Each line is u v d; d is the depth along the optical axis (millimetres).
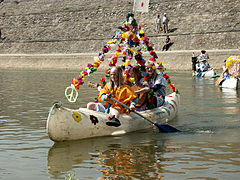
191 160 4715
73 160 4805
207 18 35219
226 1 36312
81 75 7121
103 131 6371
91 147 5535
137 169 4352
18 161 4793
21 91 14203
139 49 7828
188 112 8922
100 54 7410
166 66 29875
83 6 45625
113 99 6598
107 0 44938
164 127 6758
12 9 50438
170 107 8117
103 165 4547
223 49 30688
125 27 7809
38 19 46375
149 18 38781
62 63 36250
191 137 6152
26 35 44281
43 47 41219
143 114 7168
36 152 5258
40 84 17594
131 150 5305
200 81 19016
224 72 16312
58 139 5836
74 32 41656
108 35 39188
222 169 4305
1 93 13477
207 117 8125
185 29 34844
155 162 4641
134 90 7422
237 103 10312
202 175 4094
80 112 6172
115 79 6668
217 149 5266
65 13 45188
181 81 19078
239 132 6453
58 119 5762
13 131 6746
